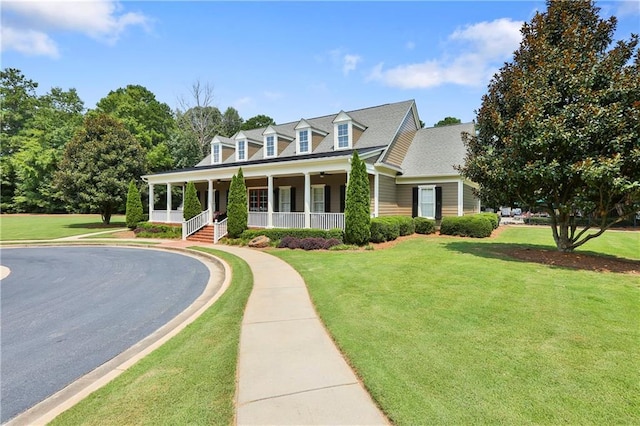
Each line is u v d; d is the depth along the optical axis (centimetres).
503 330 438
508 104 989
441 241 1441
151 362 384
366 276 769
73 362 427
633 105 752
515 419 256
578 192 899
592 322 464
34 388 363
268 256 1197
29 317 612
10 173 4188
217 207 2356
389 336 426
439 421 255
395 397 288
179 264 1183
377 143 1797
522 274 760
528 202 1013
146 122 3984
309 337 441
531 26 1009
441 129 2128
